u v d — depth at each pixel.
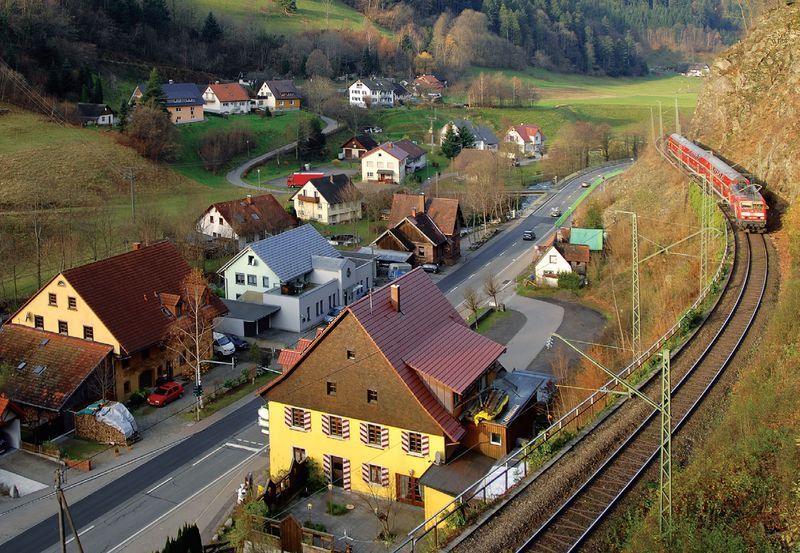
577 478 32.16
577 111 196.75
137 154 124.25
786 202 69.75
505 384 43.78
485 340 45.22
